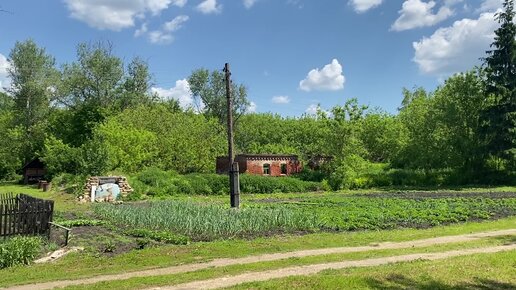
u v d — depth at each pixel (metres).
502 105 50.47
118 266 13.38
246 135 78.94
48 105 75.75
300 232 19.70
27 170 64.81
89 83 73.25
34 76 73.81
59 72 75.50
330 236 18.30
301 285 9.86
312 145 61.06
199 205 28.56
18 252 14.05
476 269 11.08
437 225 21.94
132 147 50.19
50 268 13.36
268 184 45.62
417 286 9.66
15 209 17.53
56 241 17.69
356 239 17.39
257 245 16.28
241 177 45.31
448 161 52.75
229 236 18.75
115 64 74.38
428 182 52.12
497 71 51.09
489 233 18.45
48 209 18.05
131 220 22.83
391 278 10.25
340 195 41.28
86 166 42.34
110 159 45.47
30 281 11.73
